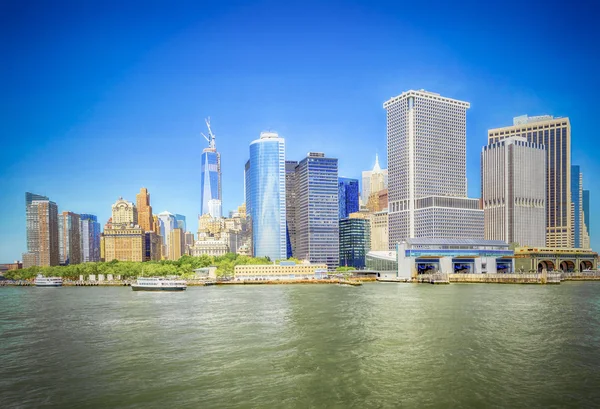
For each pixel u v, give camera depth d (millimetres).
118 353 92125
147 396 66812
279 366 81125
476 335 103062
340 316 138125
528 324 116188
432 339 99938
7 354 92438
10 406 63812
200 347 96688
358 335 106500
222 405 63062
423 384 70250
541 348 90375
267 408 61844
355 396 65750
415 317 131500
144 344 100250
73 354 91812
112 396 67000
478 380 71500
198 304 182875
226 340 103625
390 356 86500
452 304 162000
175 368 80500
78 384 72500
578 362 80375
